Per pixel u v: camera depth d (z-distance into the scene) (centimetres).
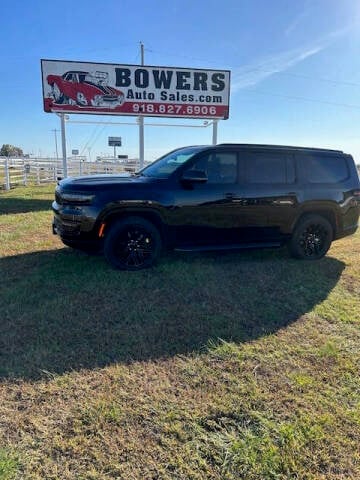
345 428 214
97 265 488
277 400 236
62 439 200
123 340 304
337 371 270
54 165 1898
